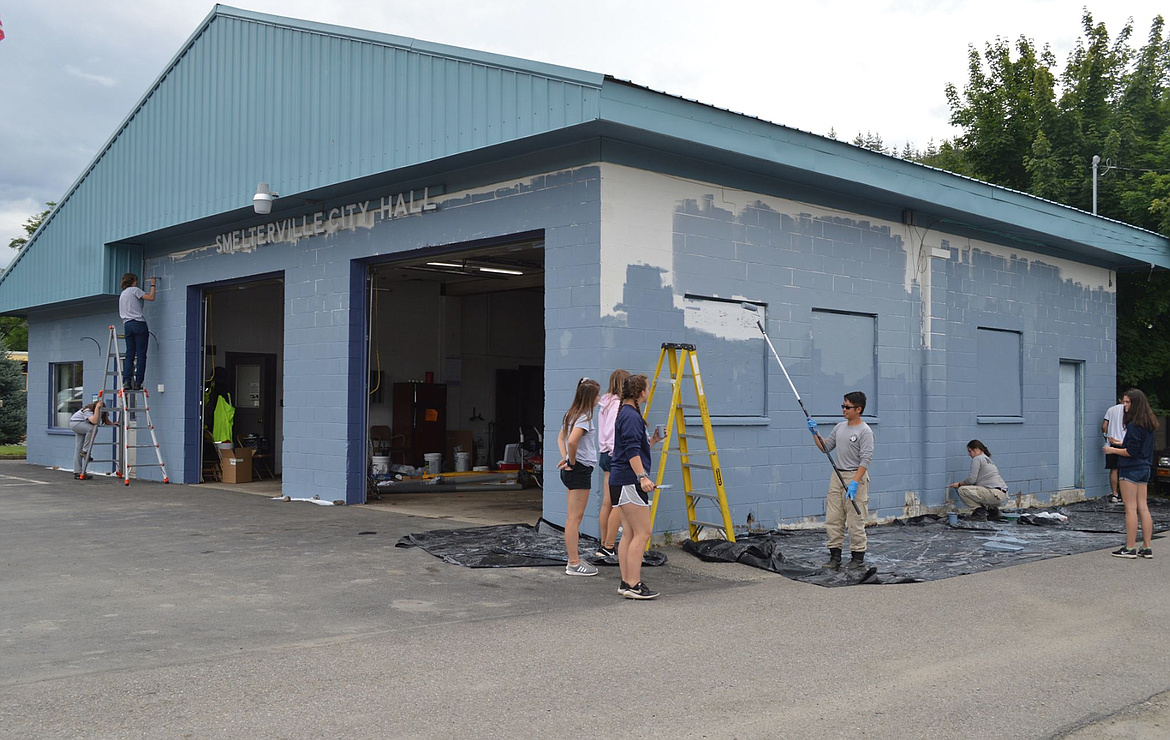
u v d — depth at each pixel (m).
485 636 6.09
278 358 18.19
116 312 18.16
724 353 10.73
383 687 4.99
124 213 16.41
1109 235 15.84
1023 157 22.66
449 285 19.27
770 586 8.07
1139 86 22.27
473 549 9.09
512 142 9.84
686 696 4.98
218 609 6.73
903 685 5.28
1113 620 7.01
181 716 4.49
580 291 9.71
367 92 11.66
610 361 9.56
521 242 10.87
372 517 11.48
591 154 9.66
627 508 7.42
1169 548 10.59
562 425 9.11
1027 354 15.36
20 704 4.63
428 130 10.78
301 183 12.59
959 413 13.93
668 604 7.23
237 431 17.64
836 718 4.71
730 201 10.81
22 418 32.88
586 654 5.72
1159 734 4.65
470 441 19.31
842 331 12.20
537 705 4.78
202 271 15.59
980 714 4.84
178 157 15.13
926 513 13.20
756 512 11.02
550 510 10.00
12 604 6.84
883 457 12.66
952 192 12.88
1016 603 7.55
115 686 4.93
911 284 13.14
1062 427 16.33
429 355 19.27
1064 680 5.47
